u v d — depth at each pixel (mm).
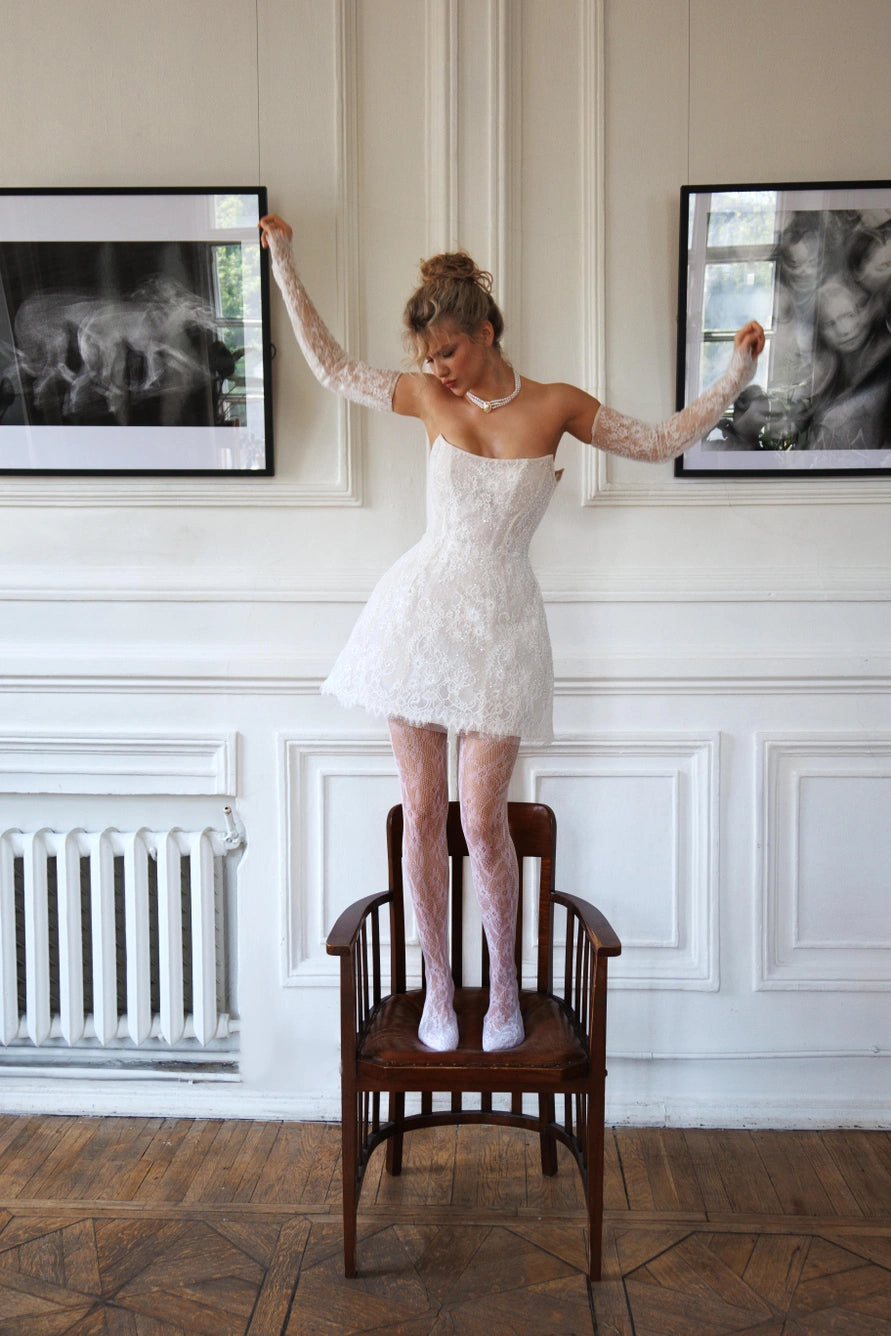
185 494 2717
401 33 2645
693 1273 2139
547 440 2082
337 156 2645
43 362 2682
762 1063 2770
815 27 2613
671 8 2623
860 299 2619
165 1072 2807
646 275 2668
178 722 2758
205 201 2629
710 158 2643
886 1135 2689
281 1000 2771
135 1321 1988
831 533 2709
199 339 2668
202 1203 2367
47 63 2654
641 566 2727
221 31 2645
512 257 2662
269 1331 1967
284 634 2746
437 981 2193
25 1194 2395
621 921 2773
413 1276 2123
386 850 2770
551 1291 2082
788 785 2736
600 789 2746
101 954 2709
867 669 2684
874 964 2748
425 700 2000
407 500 2729
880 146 2627
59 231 2645
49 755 2773
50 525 2754
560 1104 2771
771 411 2660
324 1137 2668
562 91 2652
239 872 2770
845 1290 2090
